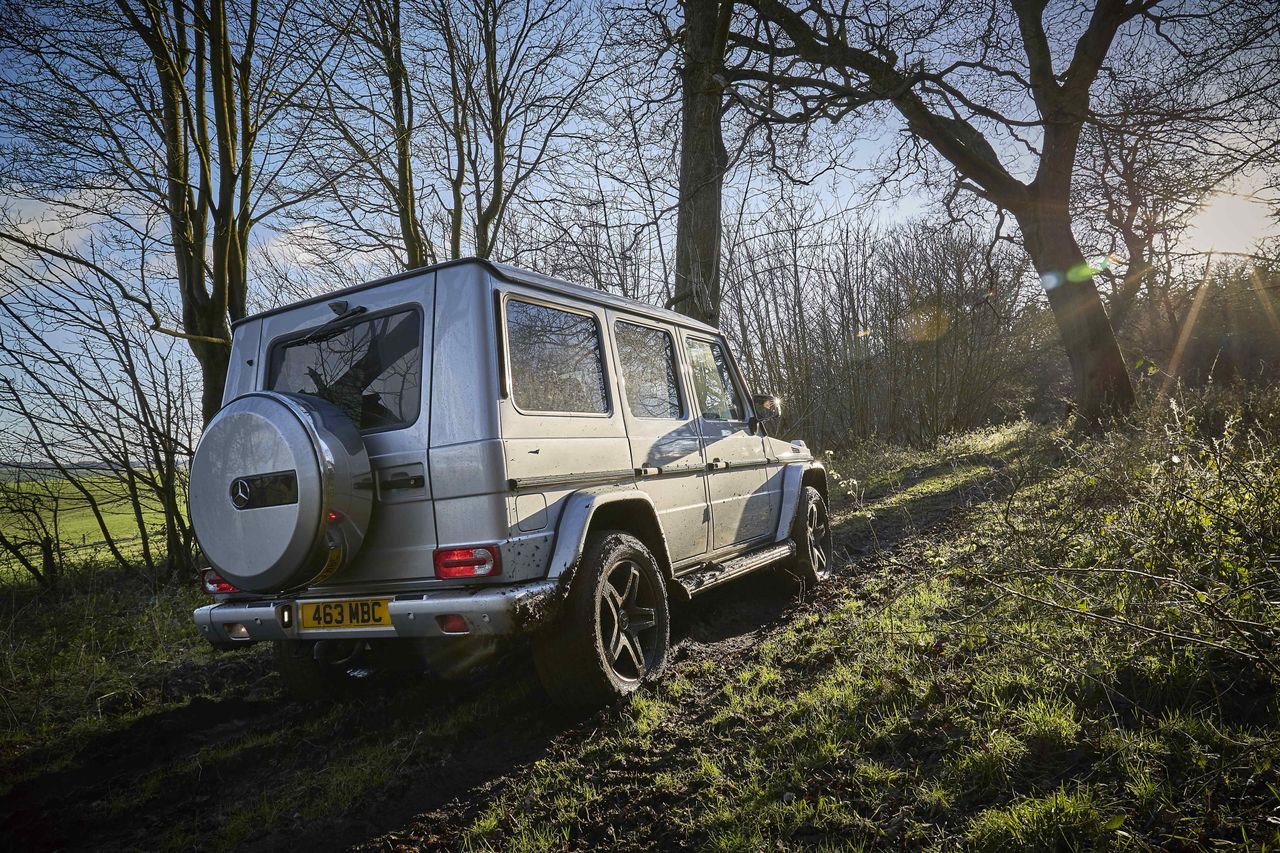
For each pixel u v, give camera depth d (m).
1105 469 5.40
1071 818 2.10
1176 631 2.94
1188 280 18.17
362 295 3.83
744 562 5.05
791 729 3.05
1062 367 27.00
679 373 5.05
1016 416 21.78
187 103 7.25
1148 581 3.54
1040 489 7.03
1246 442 4.64
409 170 9.09
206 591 3.91
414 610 3.26
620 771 3.05
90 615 6.81
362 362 3.77
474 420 3.36
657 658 4.00
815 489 6.62
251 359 4.18
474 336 3.45
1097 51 11.87
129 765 3.82
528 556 3.37
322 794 3.26
